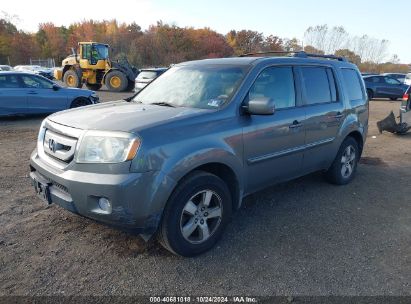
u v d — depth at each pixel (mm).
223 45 65062
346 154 5570
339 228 4129
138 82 18156
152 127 3115
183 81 4348
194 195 3326
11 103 11281
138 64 57656
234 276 3174
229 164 3584
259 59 4266
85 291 2934
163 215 3184
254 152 3885
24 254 3422
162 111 3562
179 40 64062
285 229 4066
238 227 4090
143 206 2994
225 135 3549
